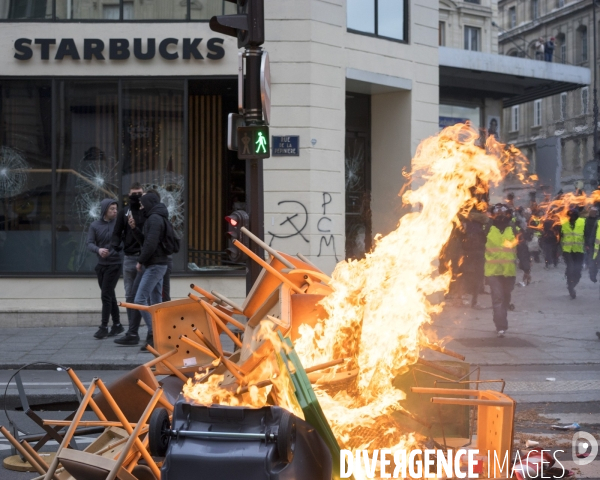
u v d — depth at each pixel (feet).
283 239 45.27
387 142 51.83
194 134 46.78
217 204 46.75
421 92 51.31
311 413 13.19
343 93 46.85
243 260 27.94
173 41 44.98
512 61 68.33
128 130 45.50
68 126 45.29
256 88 27.63
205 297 19.62
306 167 45.21
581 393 27.66
